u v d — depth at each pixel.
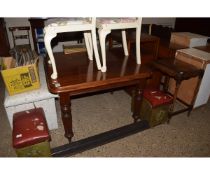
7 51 3.00
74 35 2.89
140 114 1.97
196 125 1.96
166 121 1.96
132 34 2.21
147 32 2.92
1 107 2.19
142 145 1.68
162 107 1.81
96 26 1.51
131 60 1.85
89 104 2.27
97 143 1.65
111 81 1.46
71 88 1.35
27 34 3.49
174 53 2.25
